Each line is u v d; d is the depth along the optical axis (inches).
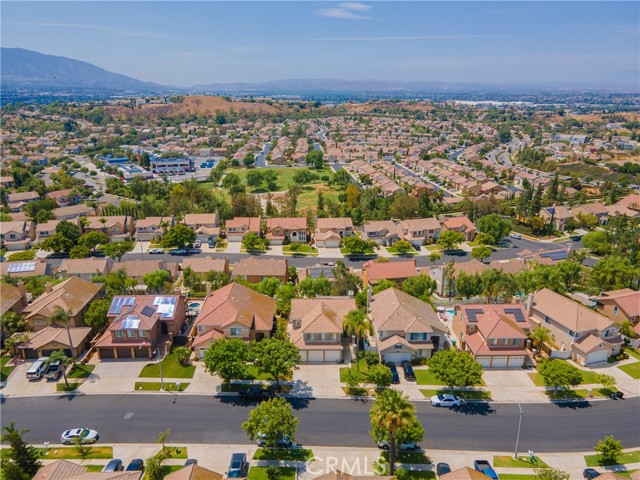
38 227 5610.2
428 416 2496.3
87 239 5231.3
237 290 3373.5
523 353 2928.2
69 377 2802.7
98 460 2162.9
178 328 3334.2
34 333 3115.2
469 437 2341.3
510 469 2128.4
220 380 2795.3
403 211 6515.8
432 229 5797.2
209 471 1834.4
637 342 3218.5
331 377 2834.6
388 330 3006.9
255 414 2130.9
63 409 2527.1
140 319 3041.3
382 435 2110.0
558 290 3796.8
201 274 4323.3
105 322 3255.4
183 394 2669.8
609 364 2997.0
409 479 2054.6
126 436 2326.5
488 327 3009.4
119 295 3494.1
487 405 2598.4
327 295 3823.8
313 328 2977.4
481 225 5861.2
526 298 3853.3
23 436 2325.3
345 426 2411.4
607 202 7485.2
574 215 6653.5
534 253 4997.5
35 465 2016.5
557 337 3171.8
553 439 2337.6
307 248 5497.1
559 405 2603.3
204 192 7628.0
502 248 5669.3
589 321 3070.9
